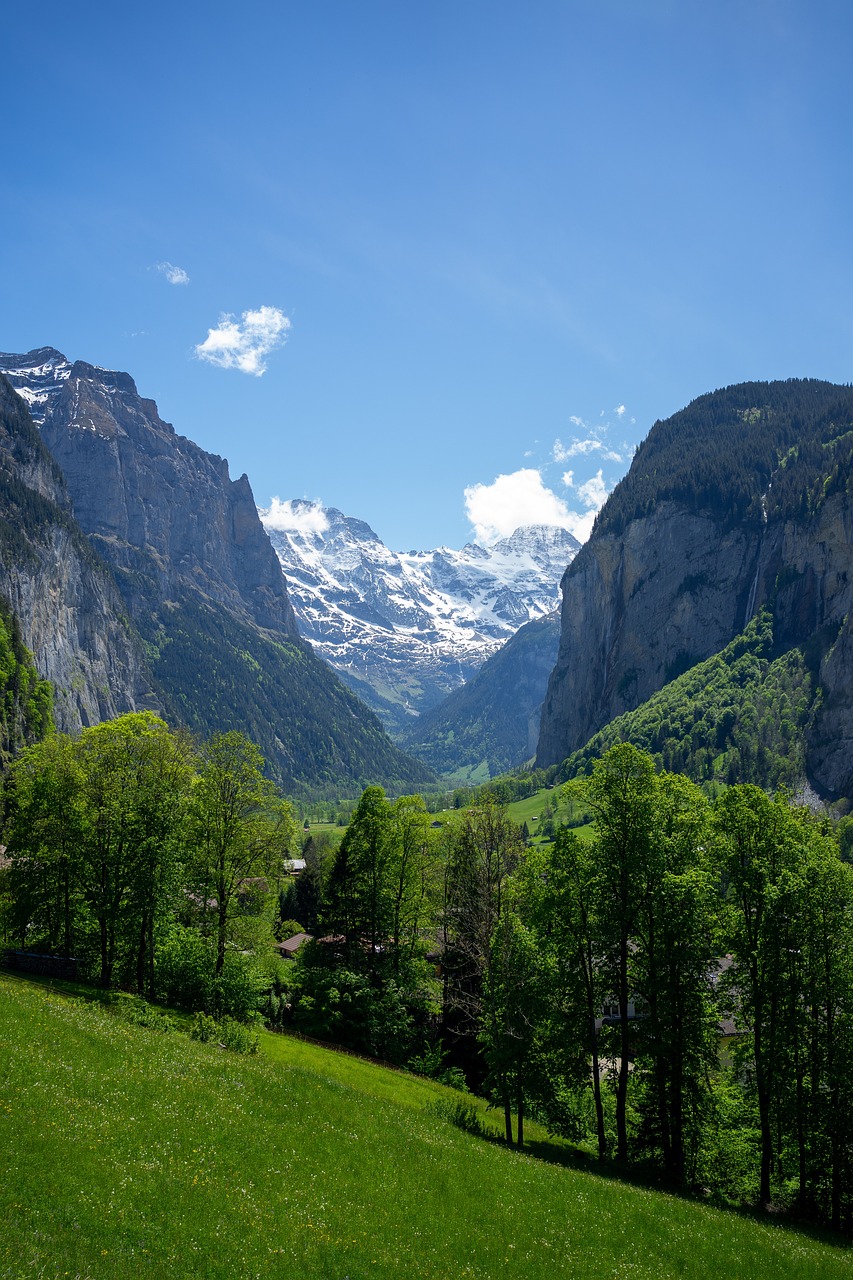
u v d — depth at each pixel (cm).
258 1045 4541
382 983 6269
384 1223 2516
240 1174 2467
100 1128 2397
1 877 5862
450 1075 5744
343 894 6462
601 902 4350
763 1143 4212
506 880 5656
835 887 4234
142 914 5441
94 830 5428
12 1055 2648
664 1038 4056
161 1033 3775
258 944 5947
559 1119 4500
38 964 5288
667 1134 4188
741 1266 2984
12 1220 1844
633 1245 2953
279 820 5775
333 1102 3453
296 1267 2103
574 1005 4447
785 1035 4234
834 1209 4097
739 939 4272
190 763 5859
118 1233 1953
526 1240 2759
